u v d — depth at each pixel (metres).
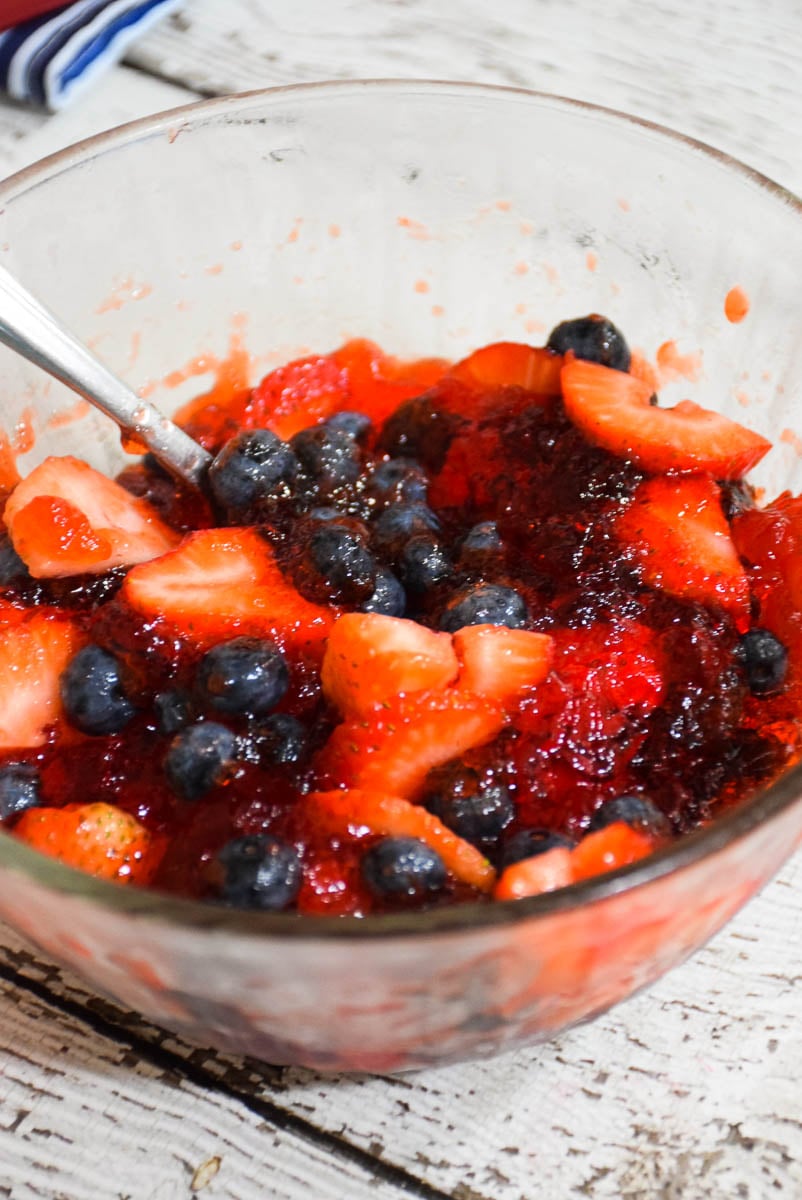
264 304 0.56
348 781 0.46
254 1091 0.47
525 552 0.50
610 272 0.55
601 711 0.47
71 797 0.47
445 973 0.41
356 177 0.54
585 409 0.51
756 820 0.41
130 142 0.52
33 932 0.44
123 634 0.48
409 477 0.52
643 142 0.52
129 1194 0.46
